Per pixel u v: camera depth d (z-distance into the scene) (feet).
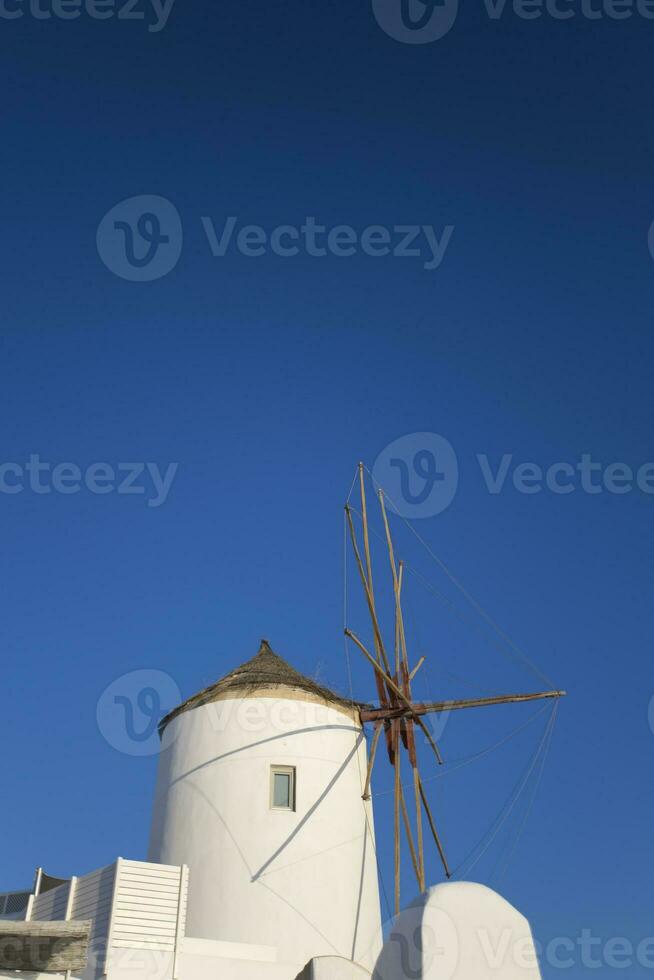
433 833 74.64
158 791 74.54
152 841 72.69
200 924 65.98
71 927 43.29
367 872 71.26
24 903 69.62
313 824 70.08
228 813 69.67
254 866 67.62
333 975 55.62
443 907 41.24
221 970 59.47
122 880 60.29
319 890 67.87
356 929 68.18
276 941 65.26
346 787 73.05
